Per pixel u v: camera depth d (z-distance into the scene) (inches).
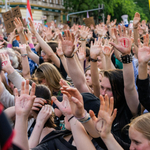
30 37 183.2
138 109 74.6
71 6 1227.2
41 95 69.4
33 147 62.9
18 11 198.7
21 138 48.5
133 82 71.6
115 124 73.6
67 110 59.4
